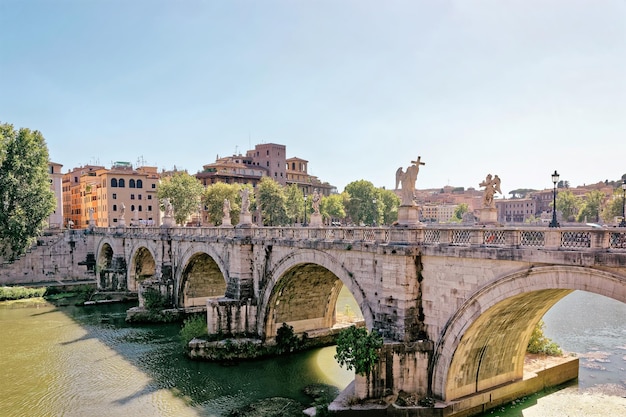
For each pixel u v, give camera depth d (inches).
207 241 1673.2
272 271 1381.6
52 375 1269.7
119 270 2440.9
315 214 1364.4
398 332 934.4
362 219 4362.7
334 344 1519.4
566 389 1063.6
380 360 909.8
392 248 944.3
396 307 941.2
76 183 4909.0
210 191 3486.7
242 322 1444.4
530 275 738.8
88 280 2844.5
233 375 1257.4
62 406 1075.9
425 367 918.4
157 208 4128.9
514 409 963.3
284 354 1419.8
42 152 2677.2
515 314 885.8
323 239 1178.6
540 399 1011.3
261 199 3641.7
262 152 4948.3
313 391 1146.0
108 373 1279.5
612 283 634.8
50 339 1626.5
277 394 1130.7
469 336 868.0
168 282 1957.4
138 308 1895.9
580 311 1819.6
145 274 2460.6
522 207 6225.4
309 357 1401.3
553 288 709.9
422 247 925.8
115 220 3941.9
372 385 916.6
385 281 969.5
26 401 1103.6
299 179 5383.9
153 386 1187.3
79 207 4717.0
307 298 1483.8
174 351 1472.7
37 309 2148.1
